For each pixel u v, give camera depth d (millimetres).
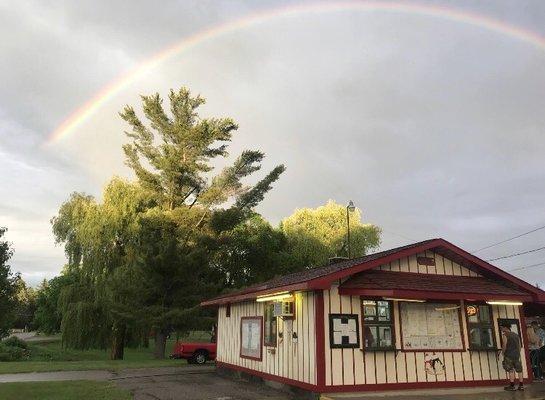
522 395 11633
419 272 13422
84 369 19734
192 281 30000
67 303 32875
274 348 14008
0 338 32750
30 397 11680
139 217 32625
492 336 13320
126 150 35281
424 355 12328
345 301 11953
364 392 11461
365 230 46125
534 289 13844
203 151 36531
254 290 15609
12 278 32250
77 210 34406
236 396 12344
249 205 34844
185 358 24234
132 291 29016
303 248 44094
